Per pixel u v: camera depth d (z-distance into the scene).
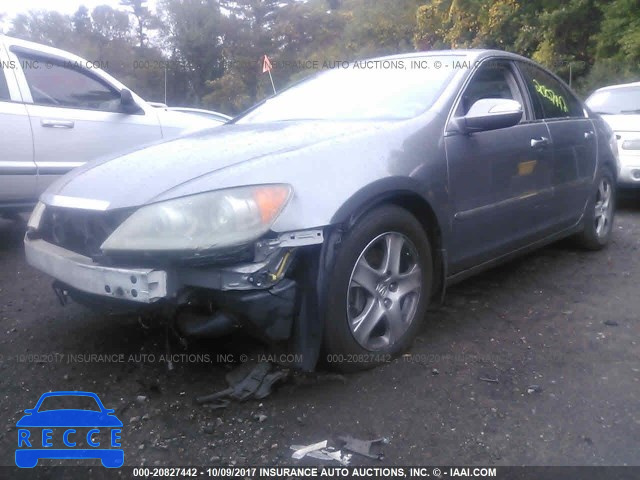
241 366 2.82
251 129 3.28
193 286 2.42
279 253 2.45
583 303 3.86
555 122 4.23
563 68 17.34
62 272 2.68
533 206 3.90
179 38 37.06
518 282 4.27
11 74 4.90
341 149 2.77
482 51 3.88
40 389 2.80
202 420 2.53
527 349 3.18
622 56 15.51
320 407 2.60
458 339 3.29
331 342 2.67
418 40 24.22
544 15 17.81
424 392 2.72
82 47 36.19
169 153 2.90
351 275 2.69
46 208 2.93
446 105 3.35
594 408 2.62
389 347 2.94
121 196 2.54
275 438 2.40
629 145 7.00
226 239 2.34
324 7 41.84
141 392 2.75
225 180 2.46
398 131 3.04
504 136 3.61
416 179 2.95
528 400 2.68
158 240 2.37
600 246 5.06
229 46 37.81
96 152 5.37
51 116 5.06
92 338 3.31
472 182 3.34
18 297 4.00
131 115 5.68
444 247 3.21
